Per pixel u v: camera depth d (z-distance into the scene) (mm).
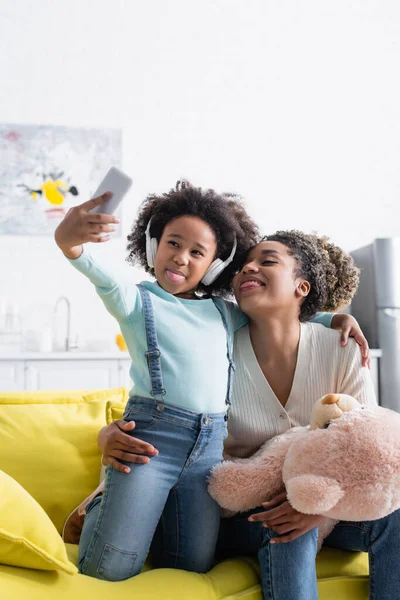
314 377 1501
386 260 3752
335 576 1305
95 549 1220
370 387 1509
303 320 1606
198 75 4219
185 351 1345
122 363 3510
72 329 4008
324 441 1195
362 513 1148
